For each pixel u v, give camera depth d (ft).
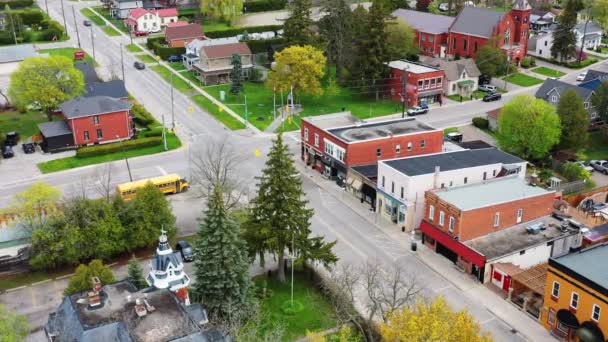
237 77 401.90
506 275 203.21
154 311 155.74
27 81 329.52
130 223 220.23
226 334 158.61
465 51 474.08
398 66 408.87
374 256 225.15
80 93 346.74
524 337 182.91
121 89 364.38
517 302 198.70
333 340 176.35
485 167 252.62
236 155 312.91
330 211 259.60
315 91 382.63
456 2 603.26
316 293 203.62
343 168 278.67
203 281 183.32
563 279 179.11
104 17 592.60
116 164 303.27
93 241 212.84
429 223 230.48
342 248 230.27
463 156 264.93
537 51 507.71
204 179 281.74
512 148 312.29
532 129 302.66
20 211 216.95
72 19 581.94
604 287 167.53
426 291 204.23
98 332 147.13
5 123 352.08
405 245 233.96
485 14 469.16
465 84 416.46
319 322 188.03
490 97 407.85
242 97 406.41
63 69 339.77
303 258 201.05
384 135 284.41
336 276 203.10
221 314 184.14
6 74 409.08
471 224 217.56
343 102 406.00
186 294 177.78
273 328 184.03
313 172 300.61
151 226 221.46
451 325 139.64
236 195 266.77
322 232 241.76
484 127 362.74
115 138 329.52
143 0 587.68
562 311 179.83
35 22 538.88
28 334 180.34
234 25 555.28
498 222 223.92
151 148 323.16
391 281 191.52
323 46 424.46
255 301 187.83
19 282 208.85
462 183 248.73
